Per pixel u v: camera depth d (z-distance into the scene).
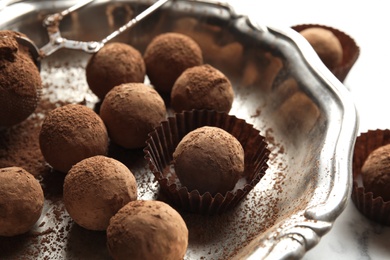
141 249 0.22
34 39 0.33
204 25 0.33
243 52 0.32
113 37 0.31
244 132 0.28
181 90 0.29
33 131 0.30
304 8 0.43
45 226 0.26
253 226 0.26
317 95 0.28
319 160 0.25
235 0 0.35
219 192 0.25
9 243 0.25
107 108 0.28
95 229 0.25
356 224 0.28
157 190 0.27
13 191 0.24
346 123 0.26
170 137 0.29
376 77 0.37
